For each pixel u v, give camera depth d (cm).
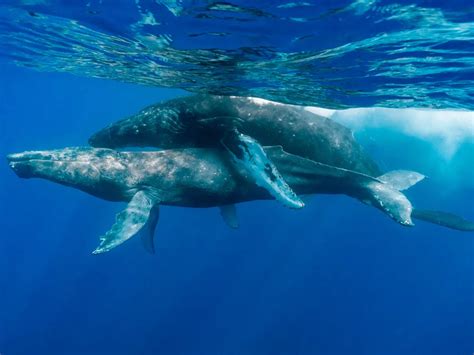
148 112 1237
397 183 1187
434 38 784
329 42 850
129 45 1126
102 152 1152
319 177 1138
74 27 1121
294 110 1181
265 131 1154
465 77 1016
